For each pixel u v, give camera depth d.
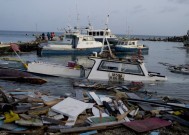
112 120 9.13
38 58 35.28
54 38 53.59
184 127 9.33
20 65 18.70
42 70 16.38
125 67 15.48
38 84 15.37
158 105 11.32
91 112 9.74
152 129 8.72
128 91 14.38
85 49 39.72
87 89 14.47
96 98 11.20
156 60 40.41
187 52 62.19
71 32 41.22
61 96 11.93
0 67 17.48
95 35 45.62
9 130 7.83
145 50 50.94
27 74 15.77
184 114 10.20
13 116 8.45
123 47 45.84
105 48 43.56
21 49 42.69
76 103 9.88
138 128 8.63
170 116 10.02
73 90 14.16
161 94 14.73
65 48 38.41
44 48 37.44
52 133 7.82
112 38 47.34
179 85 17.08
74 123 8.61
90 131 8.21
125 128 8.79
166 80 16.70
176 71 24.56
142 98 12.28
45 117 8.74
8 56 35.78
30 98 10.62
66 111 9.16
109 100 11.03
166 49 72.62
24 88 14.38
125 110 10.14
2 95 9.98
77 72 15.98
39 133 7.77
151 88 15.95
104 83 15.42
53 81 15.88
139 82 15.44
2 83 15.29
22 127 8.06
